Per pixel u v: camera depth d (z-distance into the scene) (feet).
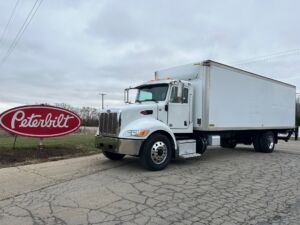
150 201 18.86
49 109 36.99
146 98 32.78
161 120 30.12
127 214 16.53
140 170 28.35
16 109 34.88
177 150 30.78
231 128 36.40
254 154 42.22
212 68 33.32
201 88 33.04
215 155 40.24
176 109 31.45
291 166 32.12
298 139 82.89
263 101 42.83
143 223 15.30
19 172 26.71
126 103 32.32
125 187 22.06
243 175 26.89
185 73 34.86
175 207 17.80
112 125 28.53
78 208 17.42
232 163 33.32
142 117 28.89
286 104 48.96
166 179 24.76
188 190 21.52
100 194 20.22
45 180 23.91
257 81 41.42
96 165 30.58
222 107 34.91
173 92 31.17
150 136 28.09
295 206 18.33
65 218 15.88
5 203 18.26
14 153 34.53
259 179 25.40
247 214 16.81
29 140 47.62
